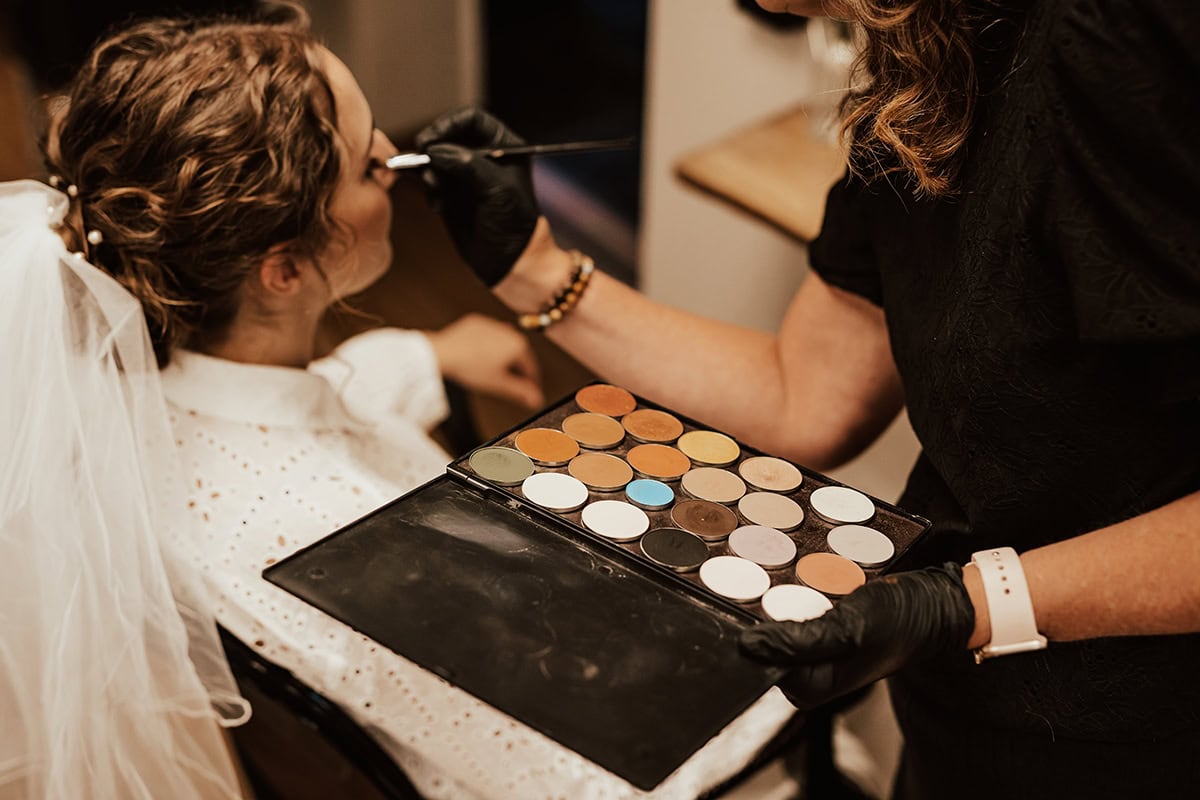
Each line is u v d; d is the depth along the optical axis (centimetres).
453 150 112
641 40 301
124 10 250
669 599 81
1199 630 79
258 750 106
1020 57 77
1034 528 89
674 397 120
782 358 118
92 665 94
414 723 99
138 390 99
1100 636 80
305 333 115
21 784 98
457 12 308
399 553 82
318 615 102
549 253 119
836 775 134
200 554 103
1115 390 79
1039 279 78
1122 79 69
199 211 98
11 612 93
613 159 295
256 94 98
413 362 152
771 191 157
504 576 82
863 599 78
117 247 99
